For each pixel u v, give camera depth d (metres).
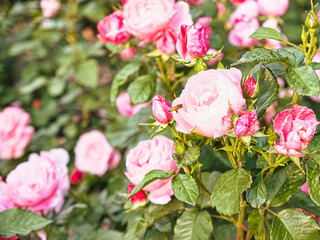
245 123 0.80
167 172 1.00
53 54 3.81
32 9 3.12
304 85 0.87
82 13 2.88
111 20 1.36
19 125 2.30
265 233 1.07
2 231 1.10
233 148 0.90
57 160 1.54
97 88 3.14
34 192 1.28
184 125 0.88
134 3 1.25
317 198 0.84
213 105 0.83
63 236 1.67
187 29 0.94
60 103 3.31
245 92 0.89
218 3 1.88
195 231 1.00
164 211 1.11
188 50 0.94
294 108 0.81
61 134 3.62
